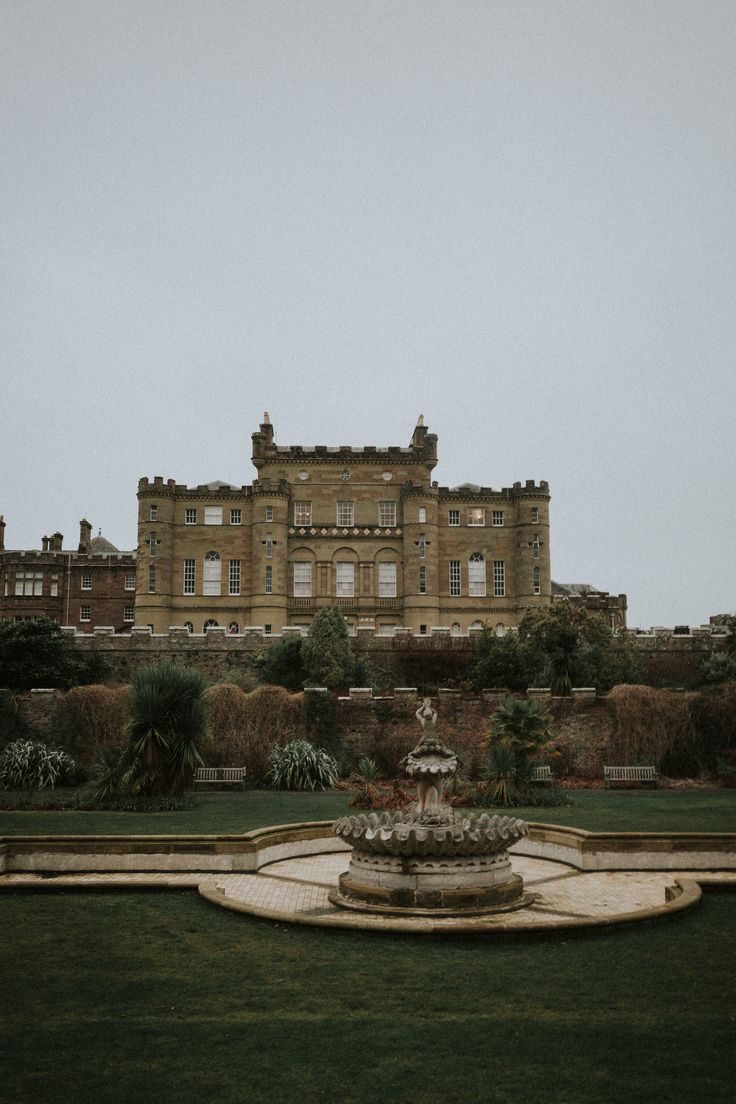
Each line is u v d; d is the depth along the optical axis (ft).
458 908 44.32
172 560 218.59
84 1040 28.66
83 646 162.30
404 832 44.80
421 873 44.98
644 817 77.10
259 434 223.71
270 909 44.06
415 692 121.70
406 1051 27.71
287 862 58.54
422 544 215.51
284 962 36.63
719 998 32.19
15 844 54.19
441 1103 24.20
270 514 214.69
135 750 87.76
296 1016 30.71
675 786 110.52
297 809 84.94
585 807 86.22
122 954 37.83
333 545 218.79
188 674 91.20
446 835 44.68
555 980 34.17
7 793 97.25
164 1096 24.64
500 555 222.28
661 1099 24.29
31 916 44.06
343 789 108.27
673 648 167.63
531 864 57.88
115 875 53.47
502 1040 28.53
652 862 55.21
